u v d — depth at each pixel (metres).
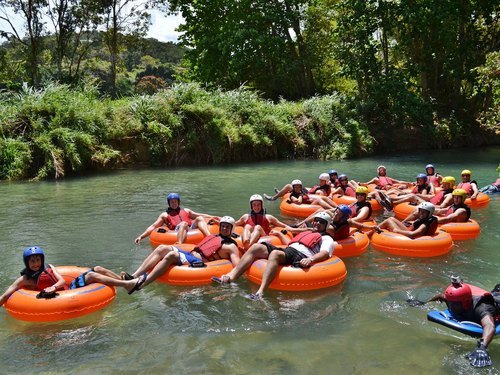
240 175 18.25
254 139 23.00
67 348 5.40
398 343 5.47
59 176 17.72
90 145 19.23
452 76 29.31
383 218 11.53
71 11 27.45
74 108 19.23
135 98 22.38
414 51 29.66
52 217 11.30
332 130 25.55
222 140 22.25
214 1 30.81
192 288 6.98
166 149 21.16
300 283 6.89
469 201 12.33
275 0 30.66
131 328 5.85
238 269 7.16
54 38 31.27
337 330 5.79
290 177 17.83
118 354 5.27
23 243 9.27
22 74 30.25
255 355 5.22
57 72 27.88
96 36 30.53
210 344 5.47
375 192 12.41
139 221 10.93
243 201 13.16
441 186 12.82
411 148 28.69
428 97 29.59
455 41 28.05
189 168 20.33
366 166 21.27
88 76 29.02
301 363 5.05
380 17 28.12
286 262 7.18
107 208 12.27
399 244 8.57
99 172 19.02
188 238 8.74
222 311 6.30
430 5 26.62
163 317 6.14
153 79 35.16
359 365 5.01
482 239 9.52
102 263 8.19
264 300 6.62
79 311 6.09
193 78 32.75
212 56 30.59
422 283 7.27
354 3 27.81
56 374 4.91
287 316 6.16
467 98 32.47
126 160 20.73
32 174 17.72
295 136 24.66
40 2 26.84
